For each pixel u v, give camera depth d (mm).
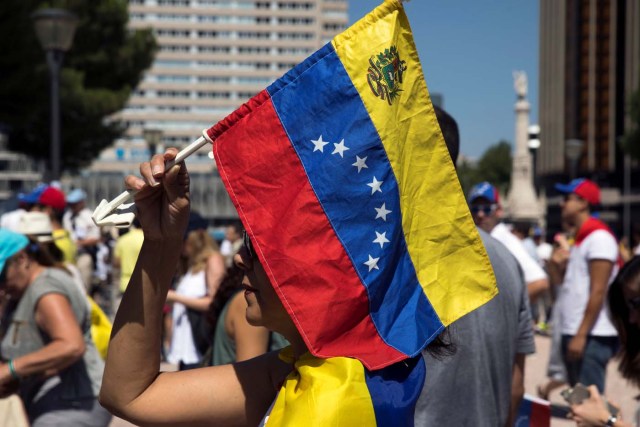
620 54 99688
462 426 2734
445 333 2277
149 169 1956
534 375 10398
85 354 4102
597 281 6355
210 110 150750
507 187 120062
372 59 2027
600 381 6449
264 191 1967
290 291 1937
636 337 3301
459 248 2145
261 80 152250
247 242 2072
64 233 7332
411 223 2107
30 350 3957
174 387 2102
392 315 2033
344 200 1985
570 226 6691
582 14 101500
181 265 6660
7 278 3953
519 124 58281
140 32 31469
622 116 98875
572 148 23750
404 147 2082
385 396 1915
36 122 27938
